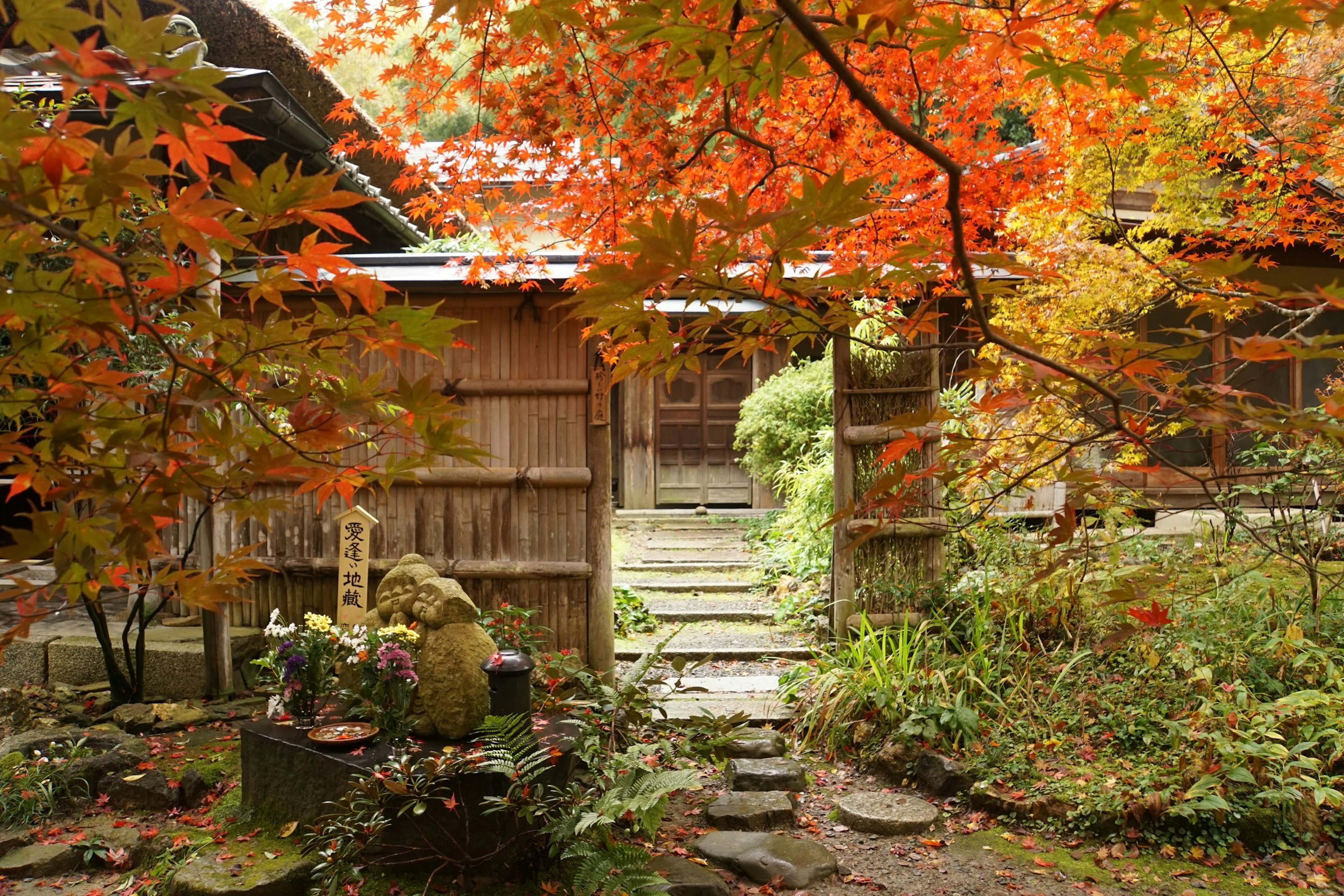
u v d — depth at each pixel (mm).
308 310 5742
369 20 3299
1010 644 5809
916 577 6449
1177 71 3543
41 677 5941
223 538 6070
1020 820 4453
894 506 1964
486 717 3986
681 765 4910
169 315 1660
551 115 3295
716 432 12500
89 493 1327
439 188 3635
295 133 6363
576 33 2977
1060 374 1412
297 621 6215
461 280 5801
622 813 3578
